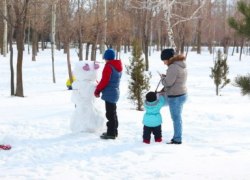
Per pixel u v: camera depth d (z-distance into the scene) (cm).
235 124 1056
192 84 2645
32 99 1705
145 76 1323
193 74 3353
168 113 1202
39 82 2708
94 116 890
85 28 2683
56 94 1995
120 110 1275
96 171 626
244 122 1094
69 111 1216
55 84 2606
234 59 4781
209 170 625
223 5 5712
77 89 883
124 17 3425
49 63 3784
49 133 895
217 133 931
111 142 812
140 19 3453
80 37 2636
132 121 1035
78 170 633
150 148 762
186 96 798
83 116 888
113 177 595
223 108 1394
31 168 642
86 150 755
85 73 873
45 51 5184
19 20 1803
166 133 909
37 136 866
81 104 888
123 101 1590
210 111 1285
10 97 1783
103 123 899
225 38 5444
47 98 1759
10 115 1150
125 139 843
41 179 586
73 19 2589
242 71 3534
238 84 578
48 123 1005
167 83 783
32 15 2409
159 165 653
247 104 1569
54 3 2455
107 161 681
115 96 833
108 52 829
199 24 4953
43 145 790
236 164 659
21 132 906
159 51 5422
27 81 2752
